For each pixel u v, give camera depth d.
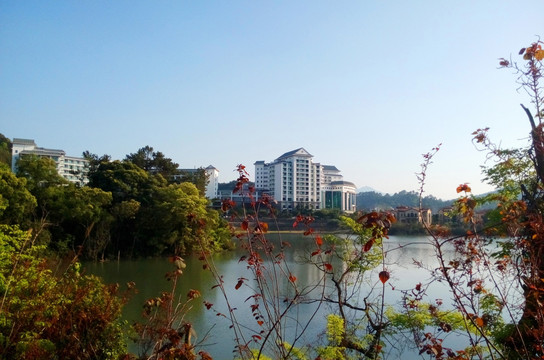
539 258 4.00
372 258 8.67
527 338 4.56
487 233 4.38
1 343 6.97
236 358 6.24
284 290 8.98
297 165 106.88
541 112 4.02
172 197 41.78
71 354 7.37
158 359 4.72
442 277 4.48
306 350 7.88
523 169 5.47
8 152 70.94
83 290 8.20
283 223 58.72
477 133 4.34
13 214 30.30
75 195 36.50
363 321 9.09
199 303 18.17
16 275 7.38
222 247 42.78
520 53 3.86
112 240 40.09
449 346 9.61
